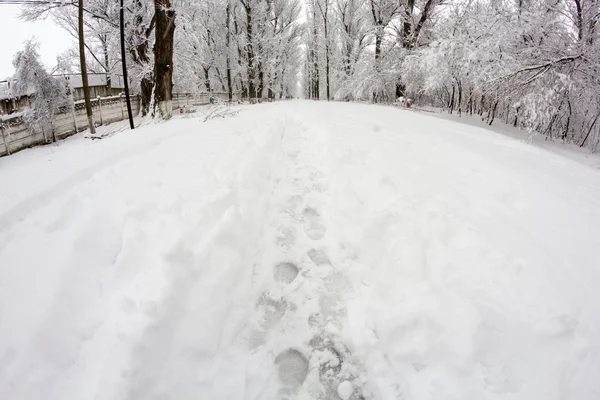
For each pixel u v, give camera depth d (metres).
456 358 1.82
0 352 1.69
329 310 2.29
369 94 19.30
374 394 1.79
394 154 4.38
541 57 9.89
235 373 1.83
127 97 9.43
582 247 2.51
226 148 4.57
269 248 2.84
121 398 1.47
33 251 2.35
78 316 1.90
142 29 14.73
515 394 1.65
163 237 2.37
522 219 2.88
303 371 1.90
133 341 1.66
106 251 2.36
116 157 4.60
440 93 20.45
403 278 2.33
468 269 2.27
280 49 23.98
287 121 7.60
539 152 5.71
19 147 9.11
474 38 10.55
